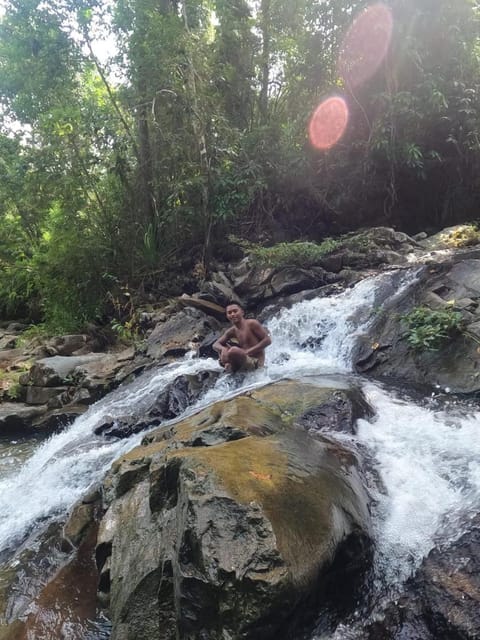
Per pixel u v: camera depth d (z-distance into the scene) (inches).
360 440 172.6
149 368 325.4
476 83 438.3
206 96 441.7
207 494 113.5
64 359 360.8
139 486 150.9
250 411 176.6
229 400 197.5
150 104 441.1
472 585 109.4
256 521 107.1
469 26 430.9
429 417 187.6
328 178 488.1
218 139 447.5
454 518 131.0
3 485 234.2
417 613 109.9
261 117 508.7
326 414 184.5
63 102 462.6
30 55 488.4
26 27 469.4
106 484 159.3
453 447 163.9
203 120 432.1
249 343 282.5
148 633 111.6
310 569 103.4
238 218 473.1
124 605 117.5
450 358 227.3
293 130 483.8
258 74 514.6
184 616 102.7
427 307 261.3
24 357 414.9
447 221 470.6
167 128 457.4
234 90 492.4
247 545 103.2
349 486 136.3
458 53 430.0
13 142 542.9
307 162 467.5
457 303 254.1
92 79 499.2
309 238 480.4
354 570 120.3
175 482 131.8
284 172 470.3
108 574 132.3
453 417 185.9
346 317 296.0
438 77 426.6
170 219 454.0
